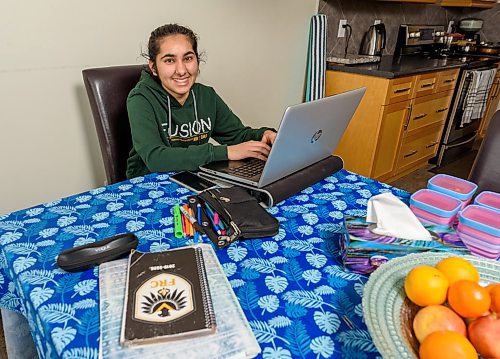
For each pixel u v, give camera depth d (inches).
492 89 146.3
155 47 49.6
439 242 28.1
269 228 31.6
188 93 54.9
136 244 28.8
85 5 61.8
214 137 63.0
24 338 35.1
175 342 20.6
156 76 52.7
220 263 28.0
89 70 53.9
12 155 61.6
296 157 38.4
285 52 102.1
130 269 25.9
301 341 21.5
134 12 68.2
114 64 68.8
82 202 36.5
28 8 56.2
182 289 24.2
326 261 29.1
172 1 72.9
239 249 30.0
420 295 19.9
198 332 21.0
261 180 36.5
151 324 21.3
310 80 107.7
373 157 105.0
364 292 22.0
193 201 35.0
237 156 44.6
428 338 17.4
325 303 24.6
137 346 20.2
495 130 43.3
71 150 68.6
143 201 37.2
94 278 25.8
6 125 59.4
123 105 55.7
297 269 27.9
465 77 122.6
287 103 110.9
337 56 114.5
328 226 34.3
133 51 70.5
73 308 23.0
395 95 100.7
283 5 95.0
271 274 27.2
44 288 24.6
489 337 17.4
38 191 66.7
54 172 67.7
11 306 30.4
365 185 43.3
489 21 158.4
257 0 88.4
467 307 18.4
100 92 53.7
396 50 134.5
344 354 20.8
